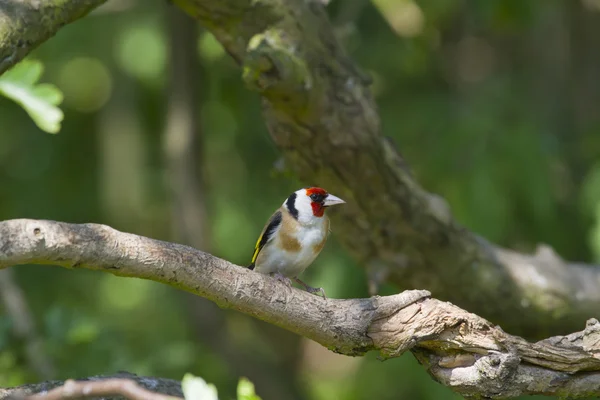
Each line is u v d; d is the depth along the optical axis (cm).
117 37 1477
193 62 1234
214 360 1329
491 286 943
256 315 594
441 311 607
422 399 1294
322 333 604
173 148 1248
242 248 1441
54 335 993
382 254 929
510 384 608
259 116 1424
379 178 860
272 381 1459
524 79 1441
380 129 839
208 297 578
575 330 976
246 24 771
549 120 1377
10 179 1560
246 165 1480
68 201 1556
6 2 645
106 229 530
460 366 621
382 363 1332
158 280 555
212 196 1478
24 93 674
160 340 1445
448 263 931
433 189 1180
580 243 1243
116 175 1568
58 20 673
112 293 1656
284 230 809
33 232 502
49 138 1573
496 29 1354
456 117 1254
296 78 754
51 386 630
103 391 401
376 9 1385
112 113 1571
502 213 1122
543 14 1410
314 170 867
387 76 1393
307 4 785
